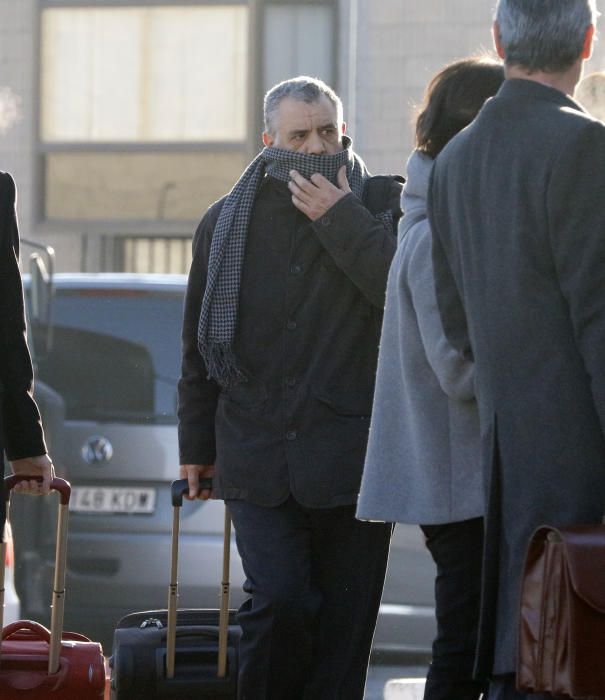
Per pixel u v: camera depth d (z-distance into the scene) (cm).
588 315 998
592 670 965
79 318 2414
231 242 1427
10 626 1344
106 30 4925
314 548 1445
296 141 1414
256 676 1389
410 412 1191
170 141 4922
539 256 1020
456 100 1209
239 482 1416
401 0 4500
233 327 1420
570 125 1018
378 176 1463
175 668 1463
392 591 2380
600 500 1011
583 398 1011
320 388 1411
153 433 2330
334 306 1420
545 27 1058
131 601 2302
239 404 1430
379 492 1199
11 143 4953
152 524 2306
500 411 1034
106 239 4944
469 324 1064
